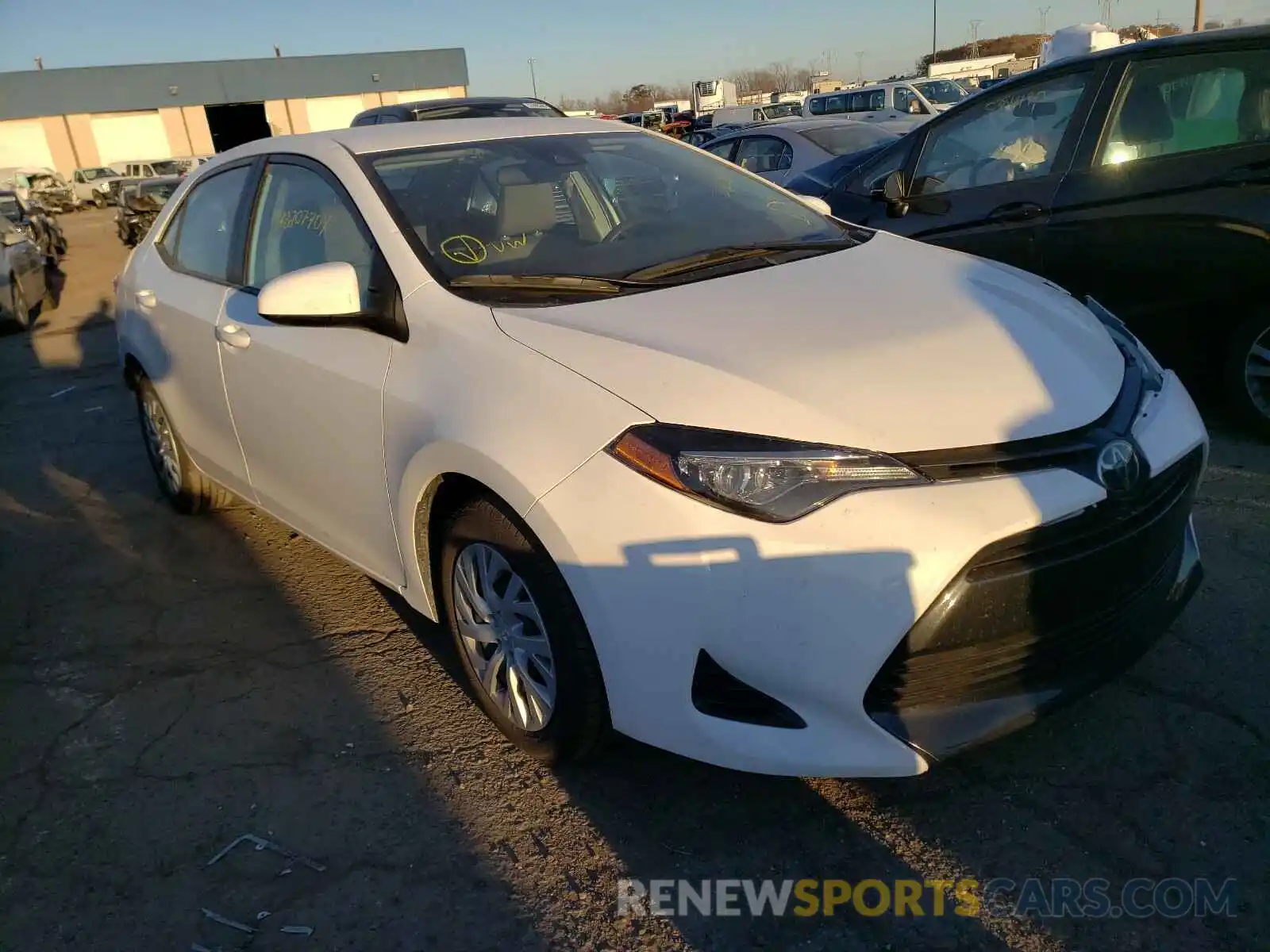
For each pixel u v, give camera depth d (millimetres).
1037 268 4676
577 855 2309
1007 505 2033
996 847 2240
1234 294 4094
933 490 2029
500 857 2322
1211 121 4145
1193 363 4398
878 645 2004
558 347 2346
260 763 2719
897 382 2199
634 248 2986
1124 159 4375
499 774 2598
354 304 2742
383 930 2141
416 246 2793
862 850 2268
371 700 2986
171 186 20328
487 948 2082
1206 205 4078
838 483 2021
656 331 2375
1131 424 2297
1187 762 2443
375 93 47188
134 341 4227
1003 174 4832
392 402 2633
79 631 3549
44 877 2355
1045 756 2506
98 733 2920
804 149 9117
